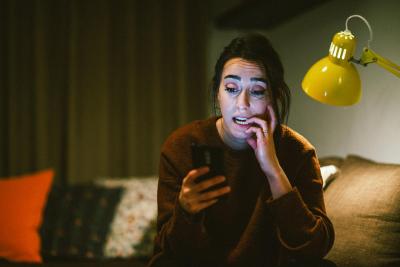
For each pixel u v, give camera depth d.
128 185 2.57
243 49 1.33
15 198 2.35
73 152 3.04
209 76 3.33
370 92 2.06
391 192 1.48
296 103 2.75
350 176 1.69
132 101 3.16
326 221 1.33
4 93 3.02
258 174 1.43
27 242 2.27
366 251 1.43
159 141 3.22
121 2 3.18
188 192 1.19
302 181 1.40
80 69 3.08
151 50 3.21
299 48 2.72
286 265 1.32
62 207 2.46
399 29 1.88
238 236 1.44
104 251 2.35
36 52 3.00
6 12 3.00
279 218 1.29
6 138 3.02
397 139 1.89
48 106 3.05
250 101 1.33
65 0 3.07
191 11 3.30
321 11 2.49
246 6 2.69
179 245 1.30
